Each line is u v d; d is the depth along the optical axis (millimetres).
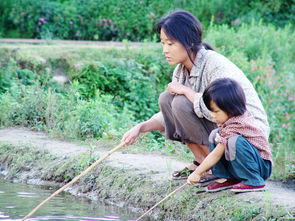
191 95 5918
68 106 10469
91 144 8281
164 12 21875
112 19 21422
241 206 5480
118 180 6953
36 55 13148
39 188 7324
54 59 13141
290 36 17500
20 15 20688
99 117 9883
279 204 5402
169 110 6254
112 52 14023
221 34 16109
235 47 15836
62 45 14844
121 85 13219
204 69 6027
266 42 16422
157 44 14820
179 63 6199
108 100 11133
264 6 21875
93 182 7219
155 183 6594
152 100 13141
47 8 20938
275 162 9320
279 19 22203
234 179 5910
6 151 8492
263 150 5699
